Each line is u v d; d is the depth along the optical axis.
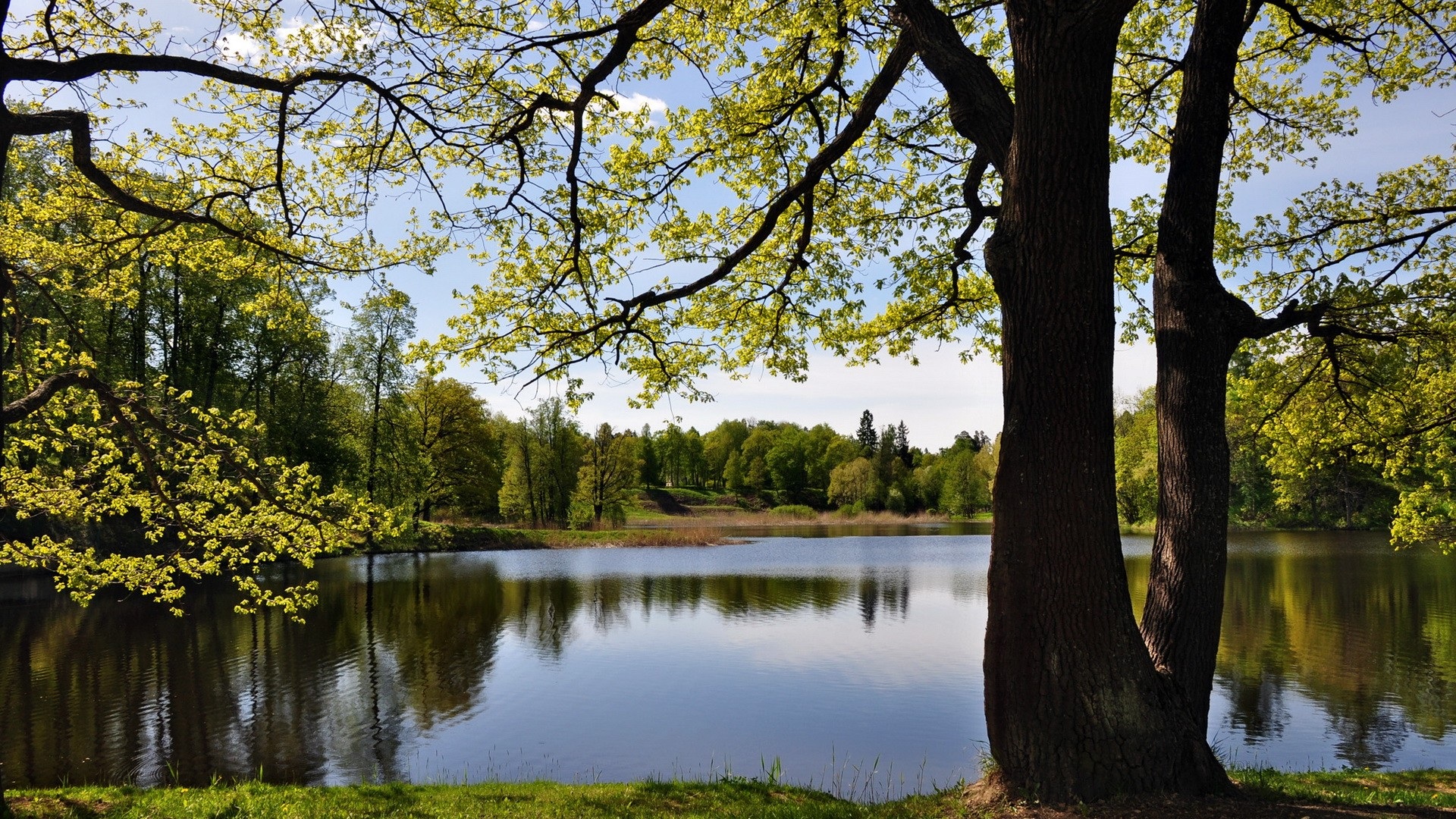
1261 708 13.00
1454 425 11.30
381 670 16.27
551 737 12.20
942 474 95.94
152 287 25.20
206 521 9.88
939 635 20.00
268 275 8.65
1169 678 5.47
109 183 6.53
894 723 12.82
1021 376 5.22
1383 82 9.09
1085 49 4.94
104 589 25.92
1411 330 8.25
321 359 34.09
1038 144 5.06
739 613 23.39
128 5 7.07
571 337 8.07
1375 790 6.98
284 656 17.44
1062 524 5.09
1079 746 5.01
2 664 16.45
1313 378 10.72
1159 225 6.29
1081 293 5.07
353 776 10.53
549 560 40.75
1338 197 10.01
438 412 45.50
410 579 31.59
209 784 10.02
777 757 11.29
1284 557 34.16
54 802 7.04
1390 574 28.45
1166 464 6.04
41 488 9.31
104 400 8.12
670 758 11.32
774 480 106.00
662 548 50.88
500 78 7.04
